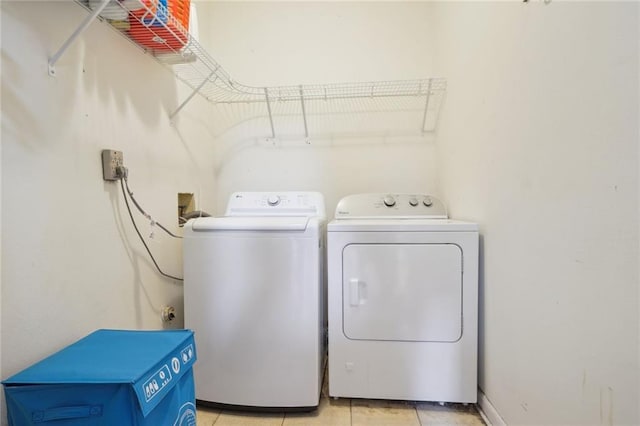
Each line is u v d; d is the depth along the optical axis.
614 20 0.66
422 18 2.10
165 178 1.61
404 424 1.29
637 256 0.62
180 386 0.92
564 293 0.83
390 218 1.78
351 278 1.39
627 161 0.63
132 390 0.71
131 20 1.18
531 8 0.96
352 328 1.39
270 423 1.32
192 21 1.50
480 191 1.36
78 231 1.03
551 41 0.86
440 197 2.03
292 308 1.35
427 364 1.36
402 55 2.11
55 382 0.70
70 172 1.00
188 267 1.41
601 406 0.71
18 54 0.83
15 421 0.70
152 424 0.77
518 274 1.05
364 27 2.13
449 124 1.80
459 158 1.63
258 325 1.36
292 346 1.35
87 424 0.70
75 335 1.00
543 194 0.91
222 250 1.38
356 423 1.31
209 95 2.16
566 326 0.82
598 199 0.71
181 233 1.76
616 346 0.67
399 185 2.15
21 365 0.82
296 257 1.34
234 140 2.26
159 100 1.56
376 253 1.37
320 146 2.20
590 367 0.74
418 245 1.35
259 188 2.25
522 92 1.02
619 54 0.65
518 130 1.04
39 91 0.90
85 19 0.97
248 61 2.20
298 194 1.85
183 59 1.54
